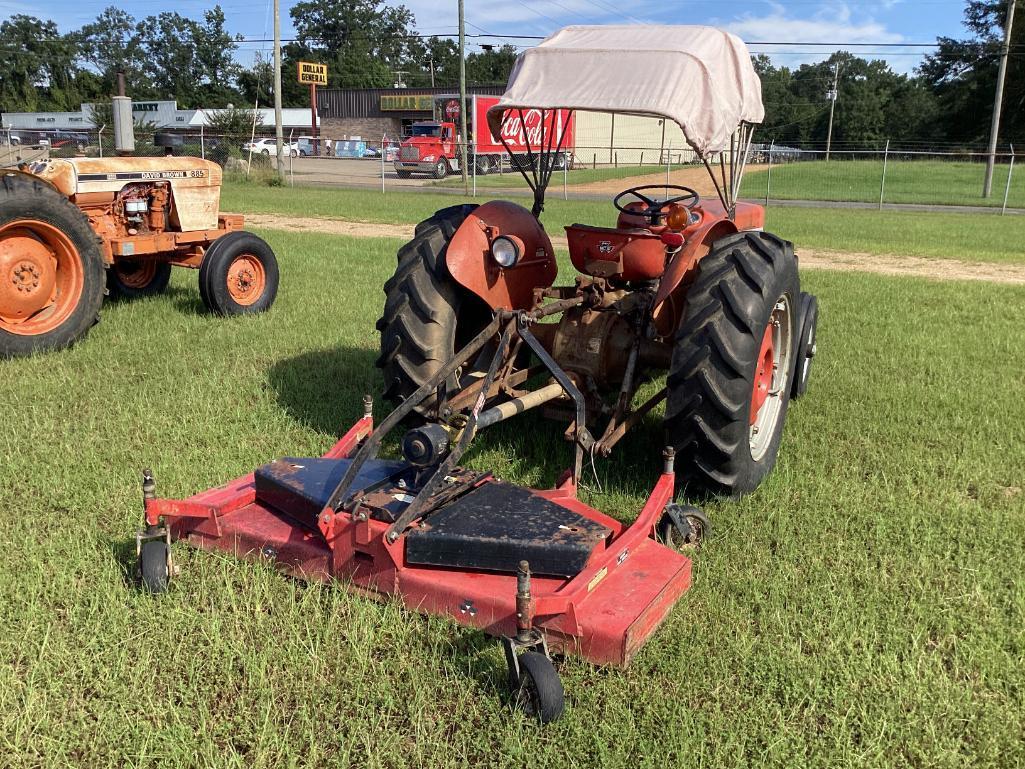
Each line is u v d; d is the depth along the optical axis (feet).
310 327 22.58
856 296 28.60
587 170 108.37
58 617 9.37
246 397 16.70
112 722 7.72
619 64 12.12
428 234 13.58
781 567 10.45
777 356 13.87
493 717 7.83
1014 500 12.72
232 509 10.73
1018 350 21.33
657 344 13.16
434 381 10.58
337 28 286.66
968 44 151.12
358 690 8.11
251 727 7.80
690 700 8.20
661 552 10.00
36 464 13.08
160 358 19.30
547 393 11.76
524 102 12.46
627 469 13.58
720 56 12.51
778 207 75.20
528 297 14.16
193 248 25.13
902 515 12.00
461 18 88.17
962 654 8.92
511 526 9.49
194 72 295.48
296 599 9.75
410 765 7.40
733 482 12.07
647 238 13.10
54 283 19.71
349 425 15.05
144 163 23.76
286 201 66.28
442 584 9.08
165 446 14.03
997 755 7.60
